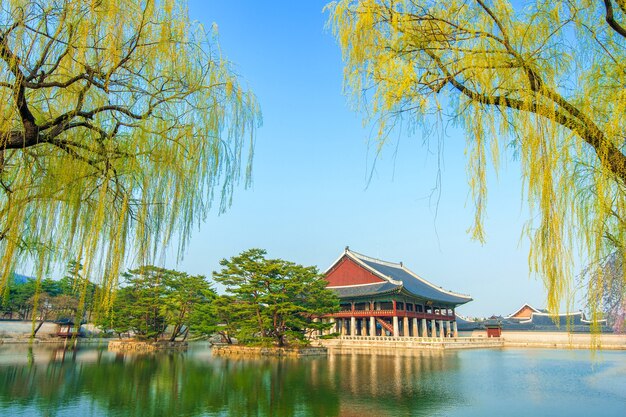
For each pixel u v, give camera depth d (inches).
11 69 189.9
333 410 754.8
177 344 2250.2
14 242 230.8
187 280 2132.1
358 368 1341.0
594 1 224.4
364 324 2667.3
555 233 204.8
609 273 212.7
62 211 247.9
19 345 2004.2
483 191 224.1
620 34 208.4
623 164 201.2
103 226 250.2
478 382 1076.5
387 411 747.4
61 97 243.4
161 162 253.1
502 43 225.9
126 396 846.5
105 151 238.4
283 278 1860.2
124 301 2028.8
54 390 890.7
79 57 216.4
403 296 2536.9
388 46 252.1
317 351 1865.2
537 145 212.5
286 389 945.5
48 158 245.9
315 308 1942.7
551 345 2802.7
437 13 245.4
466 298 3100.4
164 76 250.7
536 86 217.9
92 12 221.5
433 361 1612.9
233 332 1956.2
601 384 1076.5
